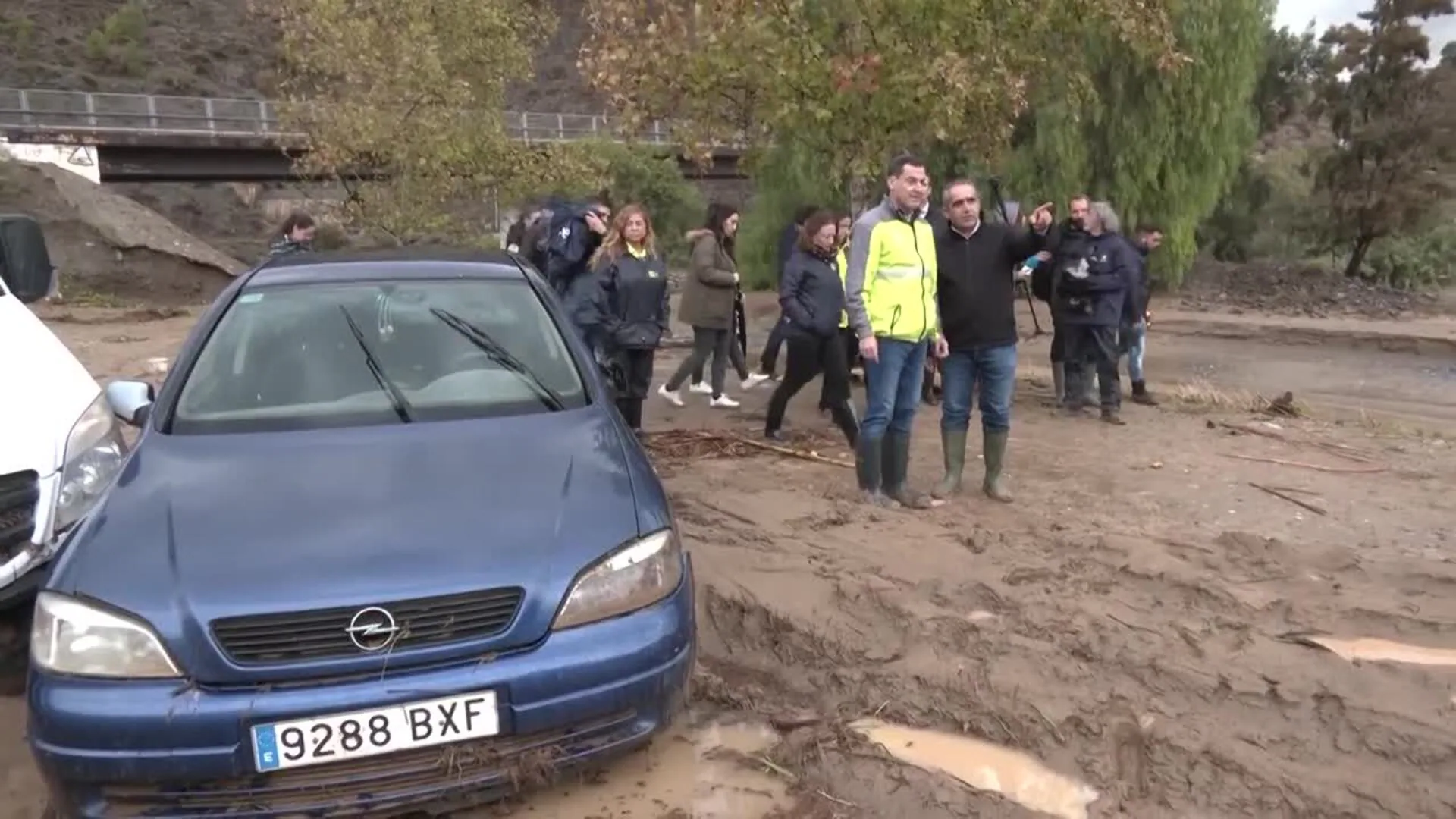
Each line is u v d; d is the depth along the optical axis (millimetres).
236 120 44250
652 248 7488
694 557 5230
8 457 3693
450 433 3535
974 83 8156
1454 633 4199
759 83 8406
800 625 4418
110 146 39719
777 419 7895
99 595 2770
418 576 2814
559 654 2857
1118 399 8938
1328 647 4098
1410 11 28938
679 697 3115
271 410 3715
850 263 5738
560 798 3242
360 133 18328
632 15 8586
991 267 5934
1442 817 3066
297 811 2738
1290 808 3143
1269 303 23812
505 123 21125
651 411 9406
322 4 18016
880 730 3652
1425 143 28797
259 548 2881
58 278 22281
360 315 4137
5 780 3434
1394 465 7254
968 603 4598
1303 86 33875
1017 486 6598
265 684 2707
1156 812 3162
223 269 24859
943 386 6180
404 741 2748
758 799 3248
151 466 3340
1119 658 4016
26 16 97562
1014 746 3525
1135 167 22953
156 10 105875
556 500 3150
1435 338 17250
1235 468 7109
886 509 6023
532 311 4316
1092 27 9047
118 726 2629
